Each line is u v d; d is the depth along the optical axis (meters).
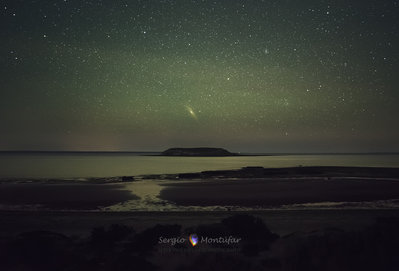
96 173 51.12
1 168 64.81
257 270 6.94
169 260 8.13
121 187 30.42
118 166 76.94
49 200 22.27
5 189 28.47
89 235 11.98
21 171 55.38
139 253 8.85
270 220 14.38
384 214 15.90
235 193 25.56
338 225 13.05
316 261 7.16
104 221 14.66
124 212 17.11
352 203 20.64
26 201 21.84
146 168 68.31
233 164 89.38
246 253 8.71
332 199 22.20
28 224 14.10
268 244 9.59
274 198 22.81
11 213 16.91
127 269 7.31
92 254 8.91
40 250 8.59
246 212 16.88
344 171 47.12
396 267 6.64
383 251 7.39
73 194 25.27
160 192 26.53
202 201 21.80
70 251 8.80
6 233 12.28
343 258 7.11
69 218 15.45
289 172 46.19
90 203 21.14
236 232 10.70
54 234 10.73
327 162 94.25
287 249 8.43
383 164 76.62
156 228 11.02
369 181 34.25
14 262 7.80
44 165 79.56
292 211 17.14
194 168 68.25
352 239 8.30
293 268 6.94
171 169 64.94
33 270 7.38
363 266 6.70
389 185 30.25
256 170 50.03
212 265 7.29
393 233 9.07
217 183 33.94
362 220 14.16
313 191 26.36
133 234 11.46
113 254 8.69
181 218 15.22
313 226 12.97
